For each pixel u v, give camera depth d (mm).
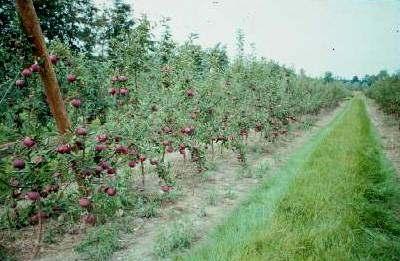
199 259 4371
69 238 5582
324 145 11336
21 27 5801
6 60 6352
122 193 5785
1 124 6324
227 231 5078
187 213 6691
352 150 10336
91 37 21422
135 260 4938
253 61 14695
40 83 6535
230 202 7344
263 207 5934
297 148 13992
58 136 4816
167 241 5242
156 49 9219
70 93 7102
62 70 7078
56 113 6047
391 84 30734
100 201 5141
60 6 19766
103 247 5062
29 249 5199
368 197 6840
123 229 5938
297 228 5016
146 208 6629
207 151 12617
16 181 4543
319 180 7191
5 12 12211
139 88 8320
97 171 4941
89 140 5016
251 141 15000
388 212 6094
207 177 9047
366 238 4984
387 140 16125
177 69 9203
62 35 20594
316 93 28969
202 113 9750
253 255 4180
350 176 7539
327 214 5473
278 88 16047
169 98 8273
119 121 6660
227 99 11492
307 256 4371
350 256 4324
